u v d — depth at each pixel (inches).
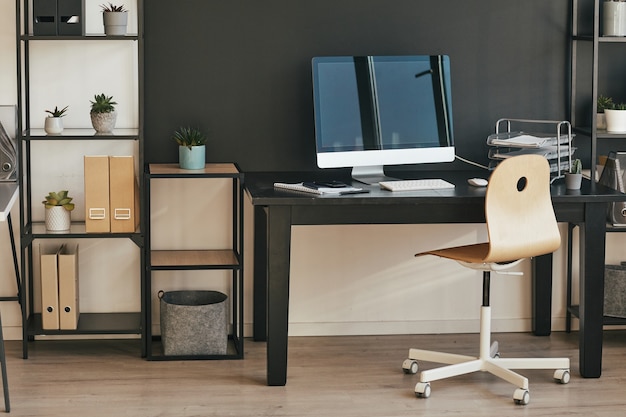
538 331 198.4
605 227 168.9
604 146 200.1
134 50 186.2
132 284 191.9
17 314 190.4
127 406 156.3
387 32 190.9
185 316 178.5
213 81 188.4
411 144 182.5
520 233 160.9
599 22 193.9
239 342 182.2
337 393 163.2
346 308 196.9
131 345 189.3
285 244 163.2
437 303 198.5
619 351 187.5
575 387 167.0
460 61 193.3
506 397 161.8
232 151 190.7
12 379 169.0
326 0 188.9
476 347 189.9
